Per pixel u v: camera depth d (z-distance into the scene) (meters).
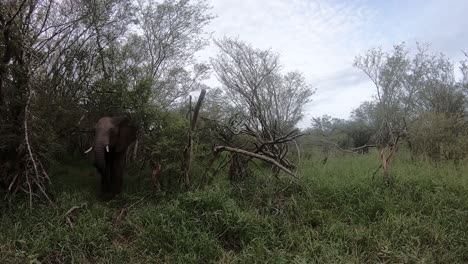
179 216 7.43
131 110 9.96
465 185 9.07
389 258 6.76
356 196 8.63
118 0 11.41
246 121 11.80
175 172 9.42
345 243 7.14
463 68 16.80
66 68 10.52
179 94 14.72
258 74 17.69
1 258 6.02
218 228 7.34
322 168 10.92
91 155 10.48
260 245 6.92
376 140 17.55
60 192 8.67
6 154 8.38
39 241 6.48
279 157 9.99
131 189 9.55
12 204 7.64
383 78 23.08
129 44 12.57
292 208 8.19
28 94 8.23
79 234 6.79
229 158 10.02
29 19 8.71
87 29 10.80
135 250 6.89
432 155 12.30
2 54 8.04
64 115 9.59
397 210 8.10
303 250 6.97
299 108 20.09
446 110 15.57
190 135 9.02
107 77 10.96
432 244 7.20
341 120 27.19
